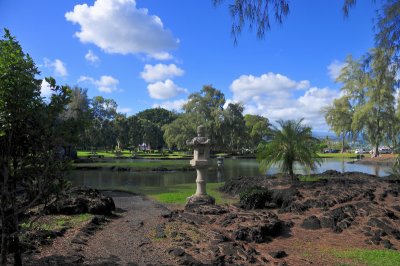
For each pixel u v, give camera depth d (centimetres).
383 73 860
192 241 622
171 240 632
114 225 769
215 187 1623
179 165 2925
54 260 491
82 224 723
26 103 349
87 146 6562
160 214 906
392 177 1498
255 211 875
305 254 592
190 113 4759
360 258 564
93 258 525
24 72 357
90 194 937
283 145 1317
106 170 2686
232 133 4984
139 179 2075
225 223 746
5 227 362
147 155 5016
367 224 766
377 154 3941
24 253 513
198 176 1048
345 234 725
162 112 8994
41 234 592
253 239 661
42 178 358
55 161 365
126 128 6431
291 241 680
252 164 3434
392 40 731
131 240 636
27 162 359
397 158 1598
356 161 3847
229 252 561
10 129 346
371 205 872
